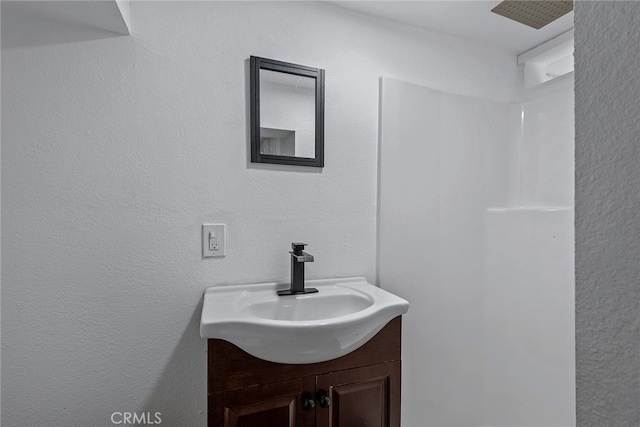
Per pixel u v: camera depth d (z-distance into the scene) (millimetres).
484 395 1585
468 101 1549
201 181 1119
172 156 1087
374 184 1373
